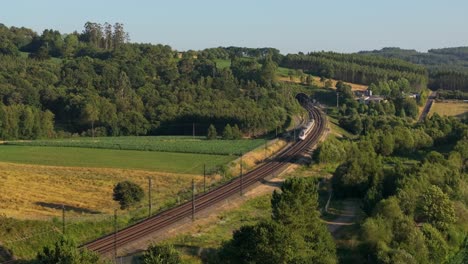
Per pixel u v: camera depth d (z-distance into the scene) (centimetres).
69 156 13750
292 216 6631
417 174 10100
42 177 11069
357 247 7731
